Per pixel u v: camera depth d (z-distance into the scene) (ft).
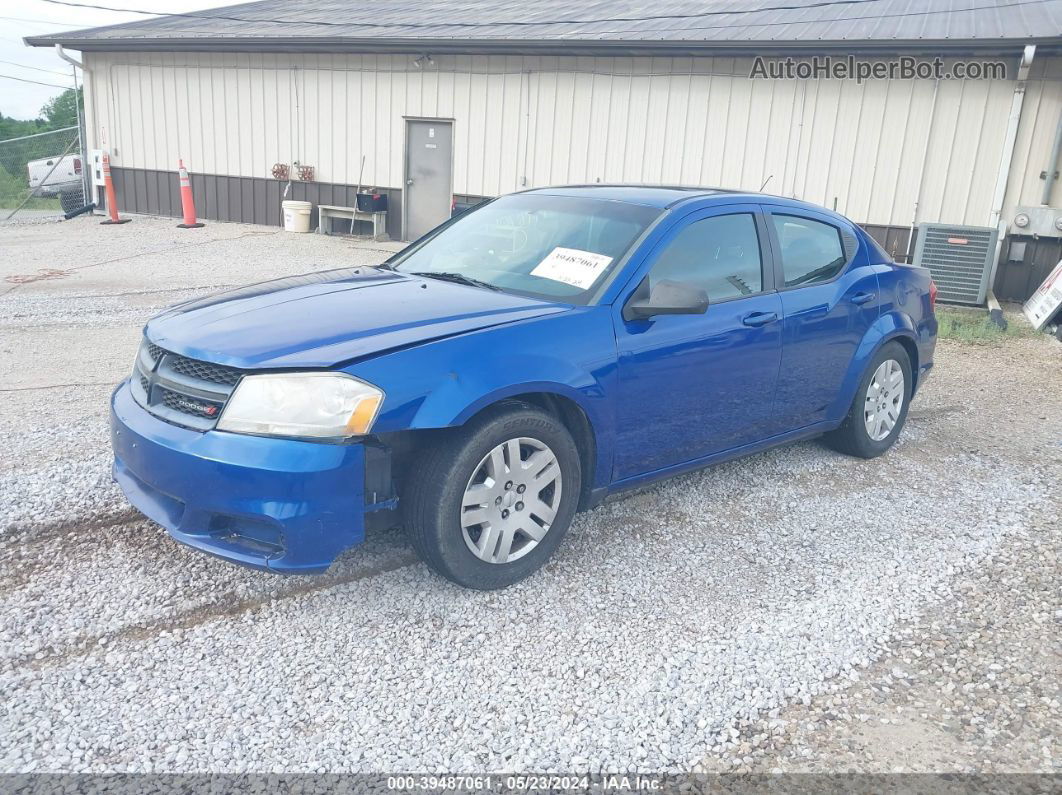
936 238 35.06
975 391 23.79
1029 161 35.78
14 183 73.56
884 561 13.16
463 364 10.85
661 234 13.48
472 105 46.75
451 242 15.30
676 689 9.82
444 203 49.11
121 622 10.65
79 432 17.02
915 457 18.04
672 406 13.38
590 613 11.34
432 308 12.00
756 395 14.80
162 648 10.16
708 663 10.34
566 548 13.16
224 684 9.56
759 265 14.94
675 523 14.26
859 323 16.53
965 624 11.45
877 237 38.88
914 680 10.23
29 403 18.85
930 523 14.64
